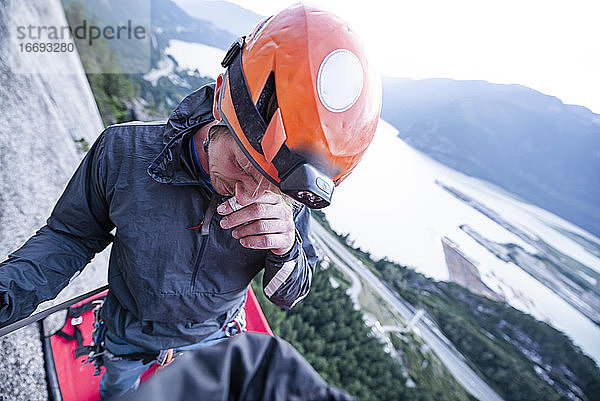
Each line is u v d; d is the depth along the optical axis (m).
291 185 0.87
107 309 1.66
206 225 1.27
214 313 1.55
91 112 8.17
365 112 0.89
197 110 1.27
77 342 2.42
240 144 0.97
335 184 0.99
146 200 1.29
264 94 0.91
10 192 3.57
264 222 1.05
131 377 1.93
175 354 1.72
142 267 1.36
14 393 2.05
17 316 1.25
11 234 3.25
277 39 0.89
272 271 1.32
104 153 1.33
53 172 4.62
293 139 0.88
